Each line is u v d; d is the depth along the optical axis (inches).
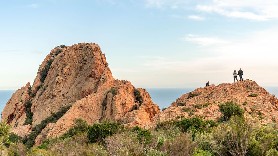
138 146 1242.6
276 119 2001.7
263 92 2513.5
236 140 1152.8
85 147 1389.0
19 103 4552.2
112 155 1220.5
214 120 2044.8
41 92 4505.4
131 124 2484.0
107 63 4281.5
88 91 4020.7
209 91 2689.5
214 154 1189.1
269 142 1170.6
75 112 3329.2
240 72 2758.4
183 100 2719.0
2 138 1536.7
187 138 1229.7
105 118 3235.7
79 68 4328.3
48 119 3791.8
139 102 3437.5
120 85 3607.3
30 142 3287.4
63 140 1967.3
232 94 2508.6
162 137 1482.5
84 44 4532.5
